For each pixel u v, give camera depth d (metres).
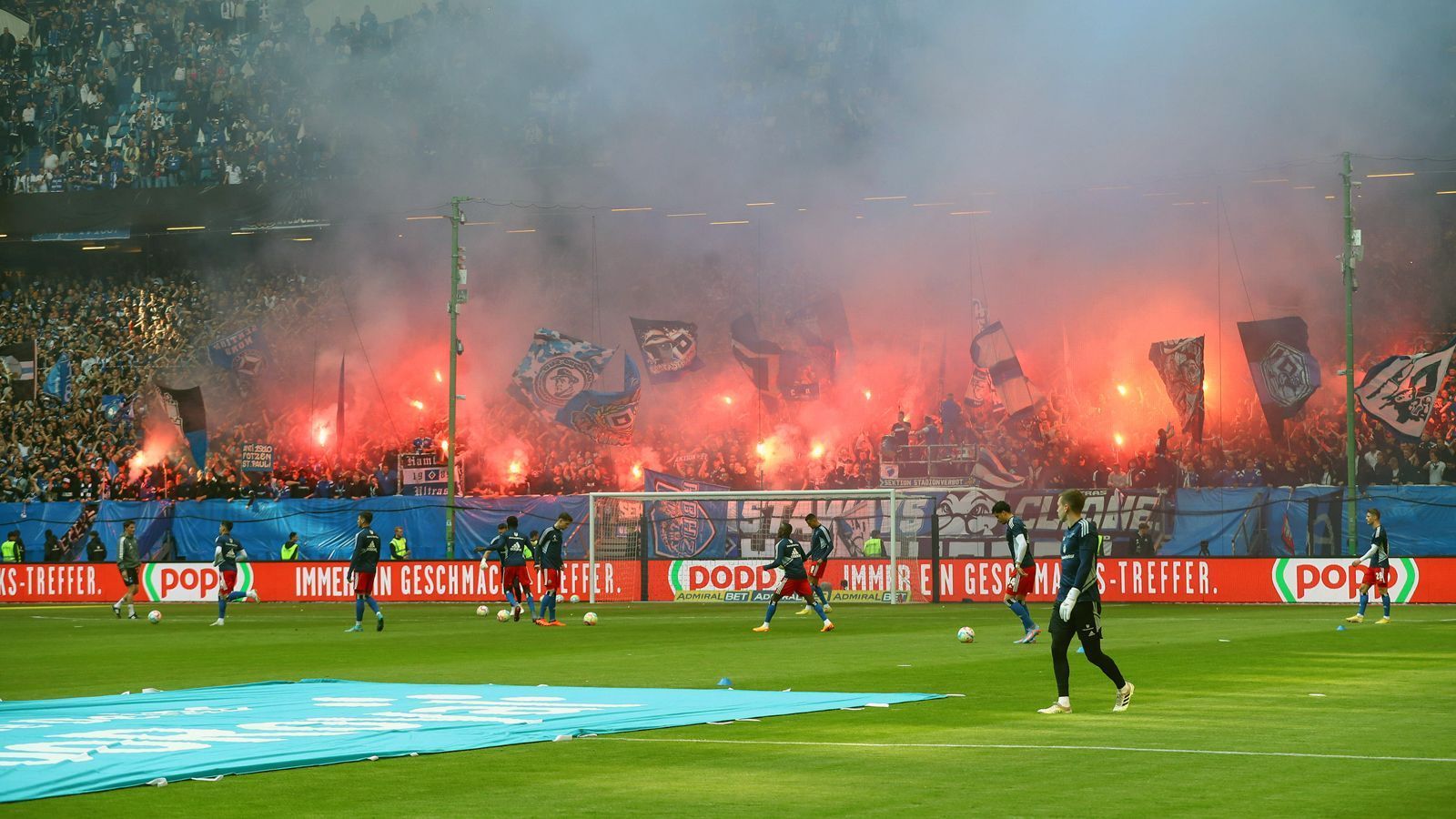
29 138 60.69
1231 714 13.01
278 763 10.20
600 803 8.78
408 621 31.95
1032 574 22.66
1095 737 11.52
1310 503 38.44
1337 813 8.20
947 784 9.31
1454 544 37.66
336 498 46.72
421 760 10.54
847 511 41.81
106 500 48.22
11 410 52.16
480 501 43.94
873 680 16.72
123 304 56.91
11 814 8.52
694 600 40.88
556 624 29.55
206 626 30.69
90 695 16.14
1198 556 37.56
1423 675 16.73
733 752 10.84
